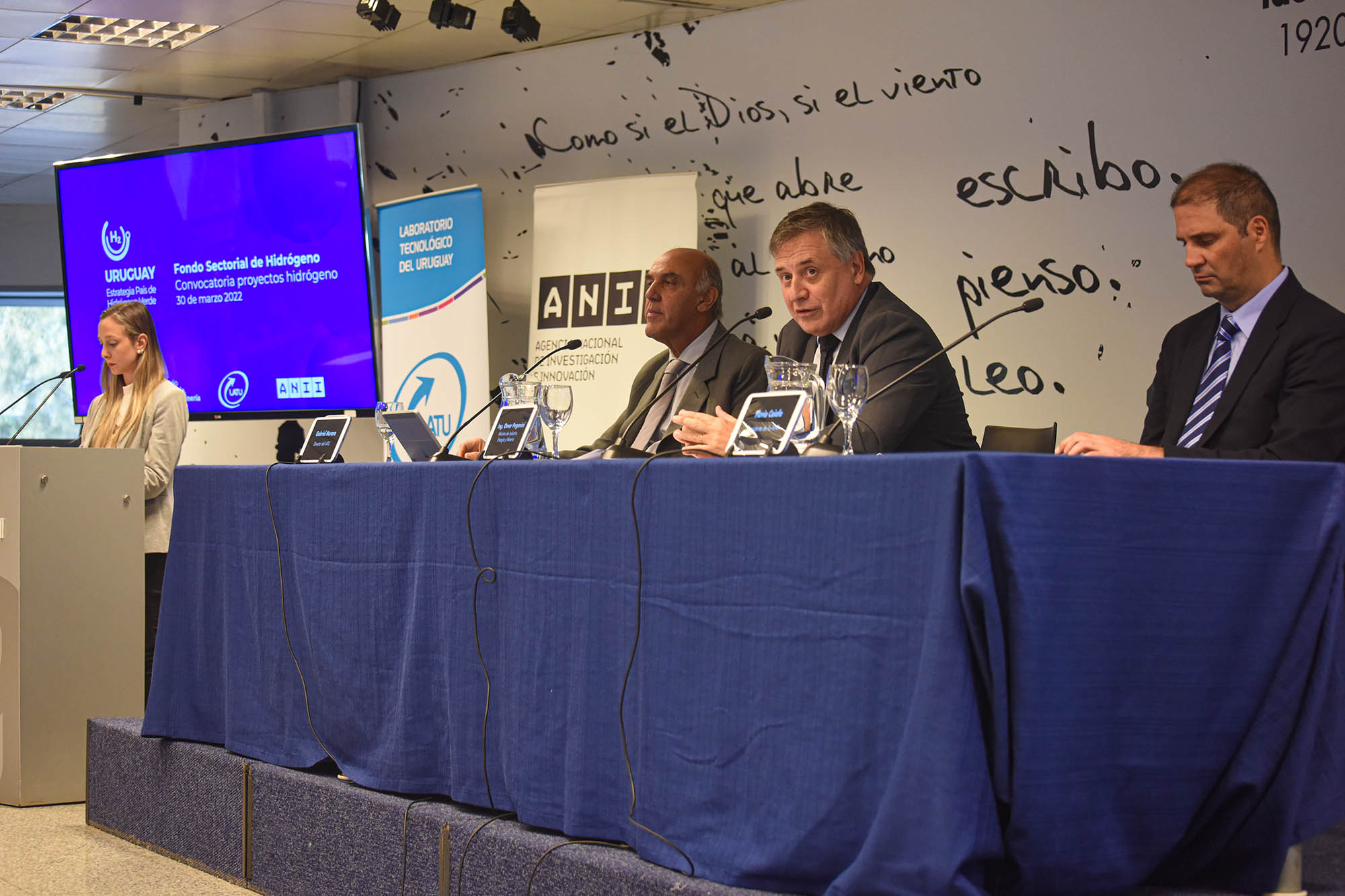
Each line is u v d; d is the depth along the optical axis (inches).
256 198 220.2
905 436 92.4
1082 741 54.7
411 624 80.8
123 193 230.2
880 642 55.7
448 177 228.2
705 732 62.7
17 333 345.4
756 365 136.1
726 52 198.5
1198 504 57.6
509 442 88.4
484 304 205.3
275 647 92.4
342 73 233.5
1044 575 53.5
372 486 84.3
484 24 204.5
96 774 109.8
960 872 51.5
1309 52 149.3
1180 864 61.2
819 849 57.3
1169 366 100.0
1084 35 166.1
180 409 149.9
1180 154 158.7
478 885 72.1
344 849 82.1
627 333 193.6
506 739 73.6
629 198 195.6
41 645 121.6
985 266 174.6
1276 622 59.2
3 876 94.7
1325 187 148.4
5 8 194.7
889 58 182.9
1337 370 86.7
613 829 68.1
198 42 213.5
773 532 60.3
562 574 71.0
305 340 219.0
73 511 124.3
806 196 190.9
